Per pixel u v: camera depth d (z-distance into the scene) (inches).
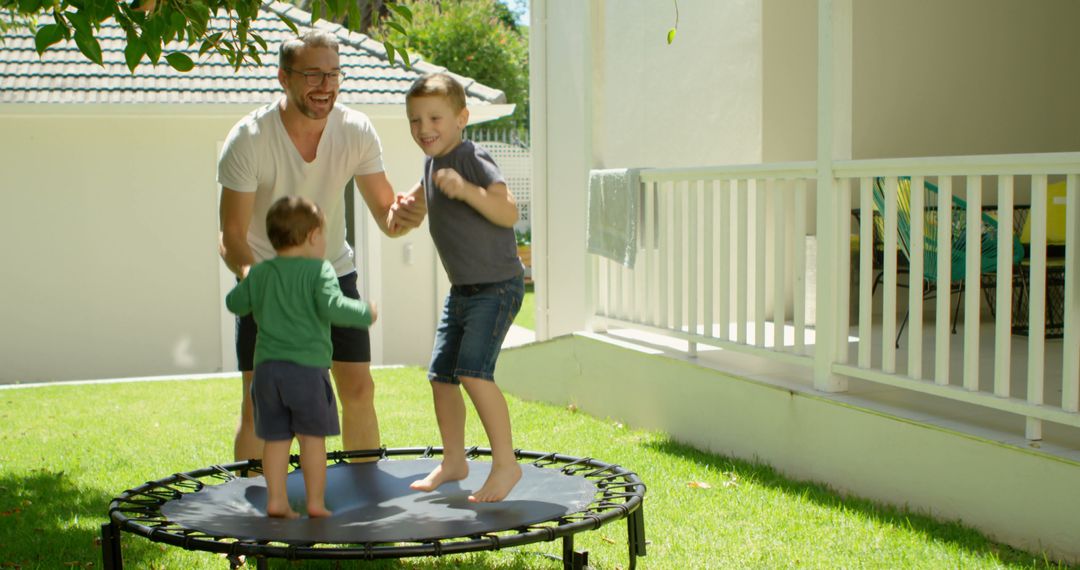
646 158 346.9
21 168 472.4
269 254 196.1
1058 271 299.3
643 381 281.1
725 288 250.1
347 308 150.3
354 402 197.8
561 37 384.2
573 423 297.0
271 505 148.8
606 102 361.1
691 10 331.9
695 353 267.7
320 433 150.2
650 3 341.7
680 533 186.5
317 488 149.9
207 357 489.1
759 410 232.5
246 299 154.5
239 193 186.7
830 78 213.0
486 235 155.4
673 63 337.4
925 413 196.9
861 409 203.0
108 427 317.1
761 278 238.1
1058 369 247.3
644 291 290.0
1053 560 164.9
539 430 286.5
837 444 209.6
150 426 316.8
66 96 462.0
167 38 164.1
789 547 175.9
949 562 164.1
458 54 1045.8
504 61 1066.7
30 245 474.6
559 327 394.6
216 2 185.9
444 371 162.7
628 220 287.4
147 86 473.4
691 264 265.6
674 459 241.8
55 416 340.8
